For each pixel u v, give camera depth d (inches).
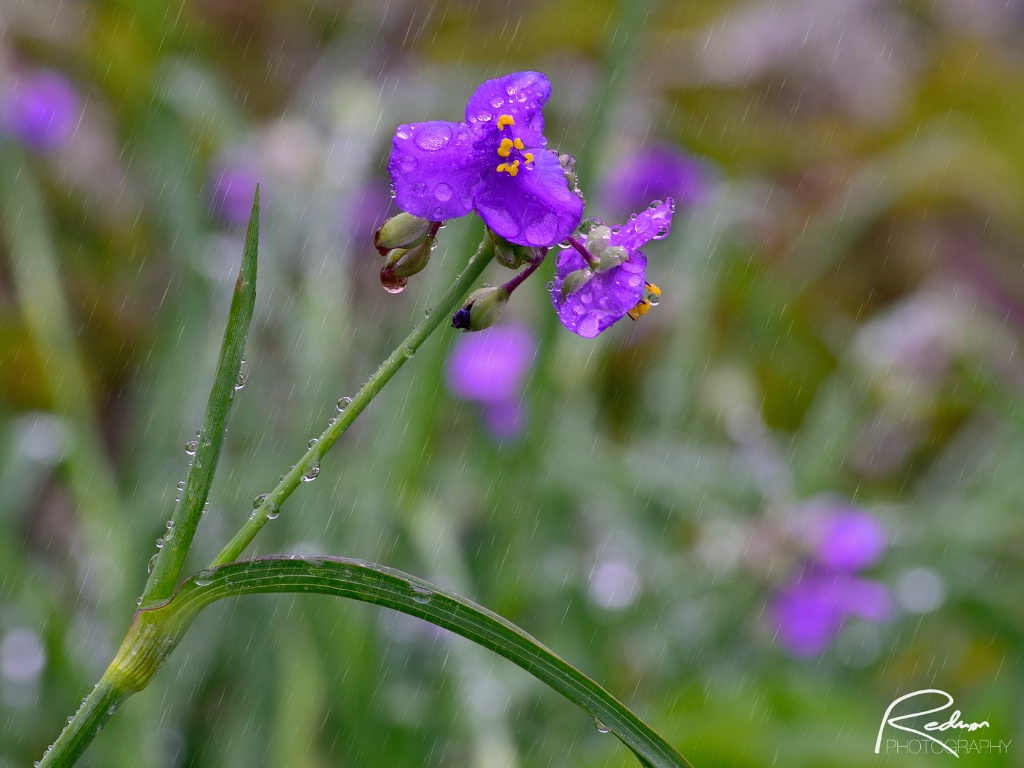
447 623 21.2
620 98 32.1
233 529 33.1
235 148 38.6
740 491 36.2
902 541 36.2
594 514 37.2
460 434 40.9
